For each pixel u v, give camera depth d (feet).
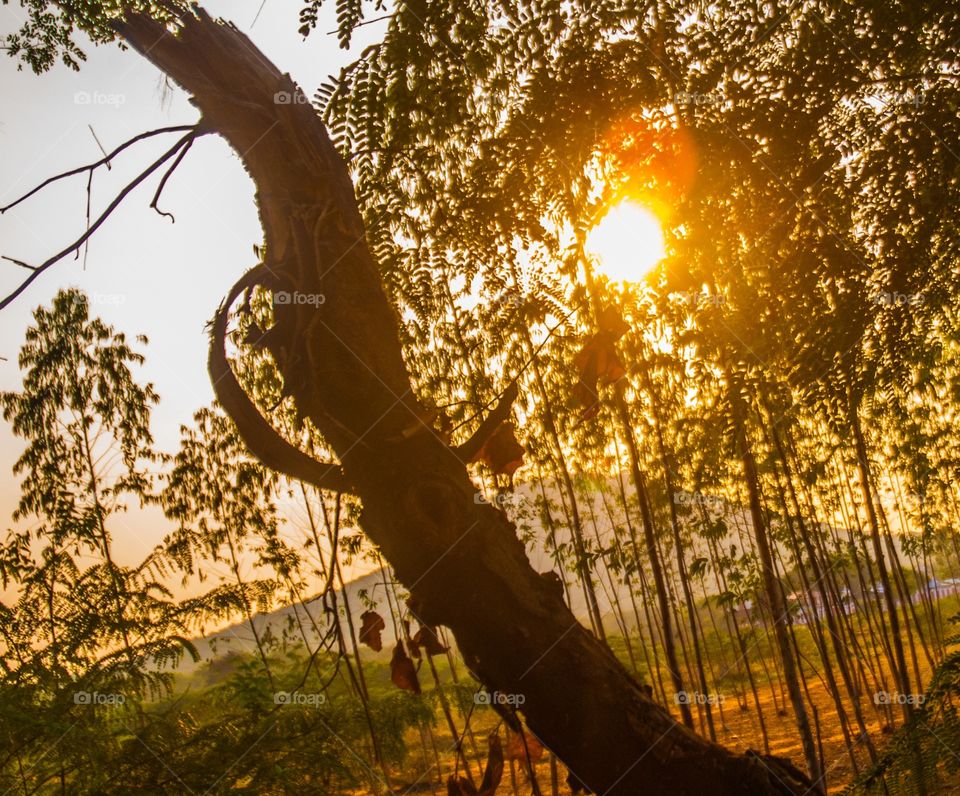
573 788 5.93
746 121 7.48
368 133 7.68
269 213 6.26
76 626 10.61
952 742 3.99
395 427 5.73
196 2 6.69
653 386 18.16
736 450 8.71
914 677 39.83
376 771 19.52
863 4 7.11
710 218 7.79
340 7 7.20
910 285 7.23
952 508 35.86
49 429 28.84
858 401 7.64
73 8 9.58
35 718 9.71
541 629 5.56
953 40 7.03
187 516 28.58
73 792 10.05
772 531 29.73
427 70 7.61
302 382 5.96
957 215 7.11
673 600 35.19
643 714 5.51
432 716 22.00
